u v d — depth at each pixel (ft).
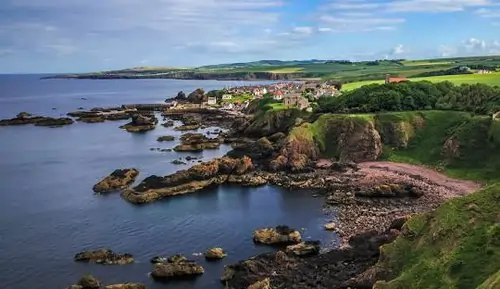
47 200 432.66
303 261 294.87
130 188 456.86
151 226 368.48
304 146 571.69
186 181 473.67
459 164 501.97
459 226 241.14
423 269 228.43
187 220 382.42
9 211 401.29
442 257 228.22
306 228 359.87
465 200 258.78
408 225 268.41
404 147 567.59
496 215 240.53
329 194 449.06
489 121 518.78
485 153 496.64
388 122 586.86
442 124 577.84
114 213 398.83
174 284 273.54
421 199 420.77
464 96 631.56
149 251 320.91
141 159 609.83
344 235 342.03
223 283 273.54
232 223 374.84
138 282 276.00
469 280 207.00
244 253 317.01
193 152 653.71
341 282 262.67
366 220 370.53
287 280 269.23
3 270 292.61
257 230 342.85
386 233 321.11
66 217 387.34
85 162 593.01
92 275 285.64
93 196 446.19
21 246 328.08
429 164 525.75
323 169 536.01
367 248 302.86
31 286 273.54
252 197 446.19
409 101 643.04
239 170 516.32
